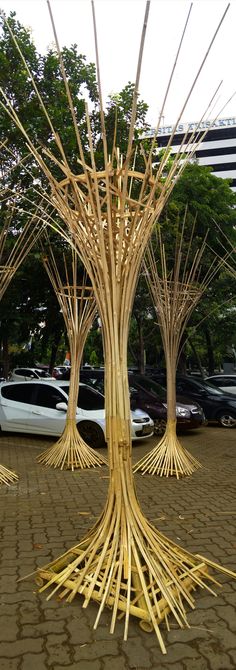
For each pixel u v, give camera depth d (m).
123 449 3.41
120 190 3.17
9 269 6.86
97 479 7.31
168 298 7.70
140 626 3.03
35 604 3.33
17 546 4.48
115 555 3.28
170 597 3.11
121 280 3.32
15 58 11.23
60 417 10.07
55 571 3.62
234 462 8.99
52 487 6.81
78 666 2.68
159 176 3.23
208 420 14.16
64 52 11.58
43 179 10.03
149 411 11.99
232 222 15.01
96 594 3.19
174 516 5.48
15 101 11.16
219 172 56.81
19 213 9.17
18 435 11.54
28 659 2.73
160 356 31.88
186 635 2.98
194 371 37.34
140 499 6.23
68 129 10.47
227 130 56.44
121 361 3.38
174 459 7.71
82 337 8.16
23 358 24.72
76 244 3.55
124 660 2.73
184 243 12.95
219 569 3.71
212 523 5.23
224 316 22.06
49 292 14.62
